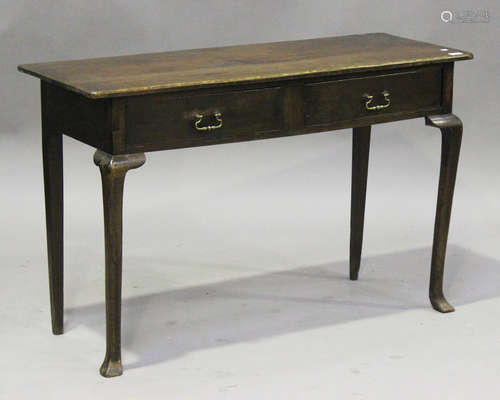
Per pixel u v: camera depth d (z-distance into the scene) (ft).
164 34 18.24
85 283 14.89
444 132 13.70
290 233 16.53
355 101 13.14
